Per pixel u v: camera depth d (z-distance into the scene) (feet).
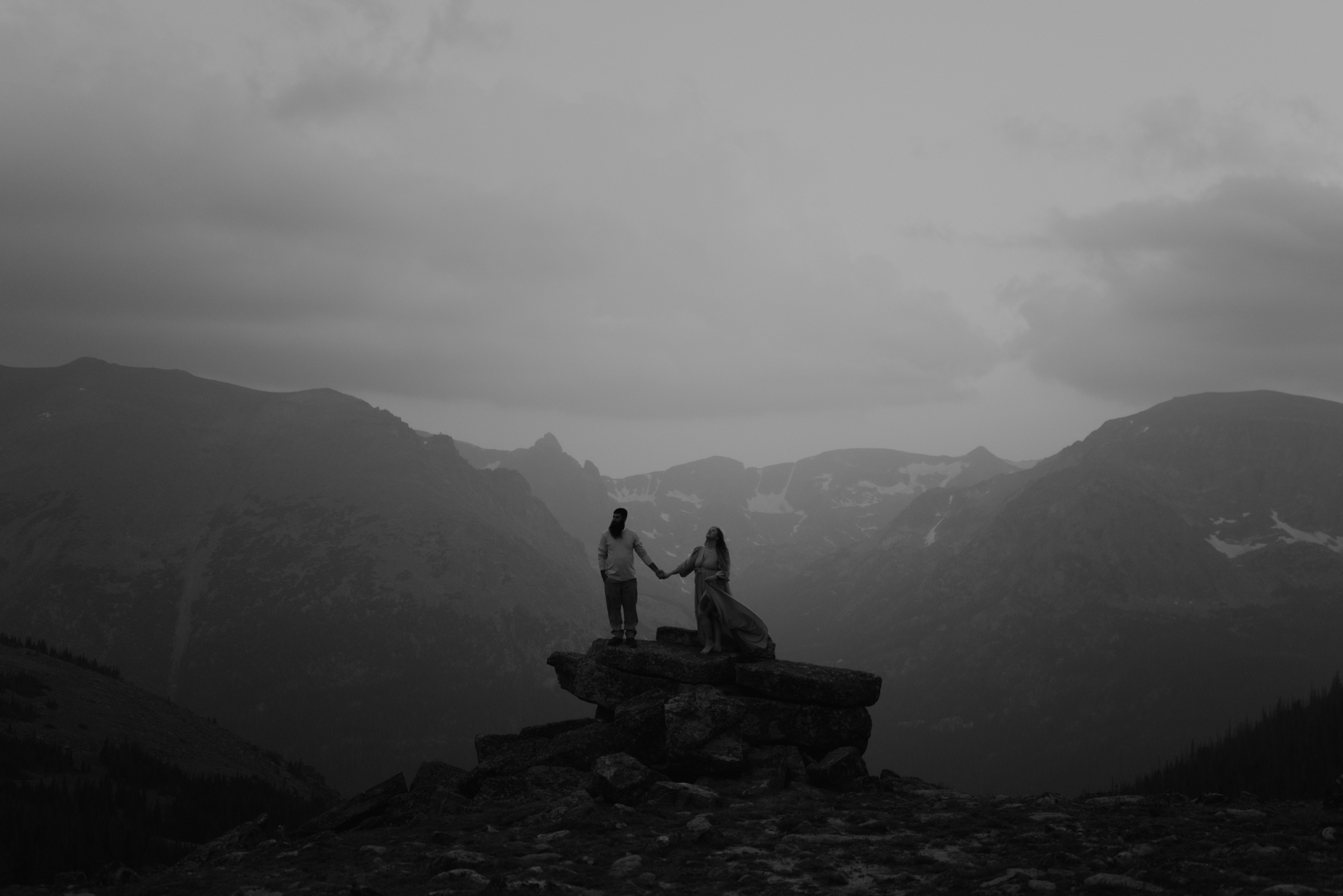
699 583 93.97
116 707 605.31
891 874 54.49
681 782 79.61
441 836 66.08
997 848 59.93
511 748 93.81
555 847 61.77
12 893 64.85
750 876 53.57
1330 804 72.49
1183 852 56.34
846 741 86.53
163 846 338.34
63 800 382.22
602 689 94.53
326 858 64.44
